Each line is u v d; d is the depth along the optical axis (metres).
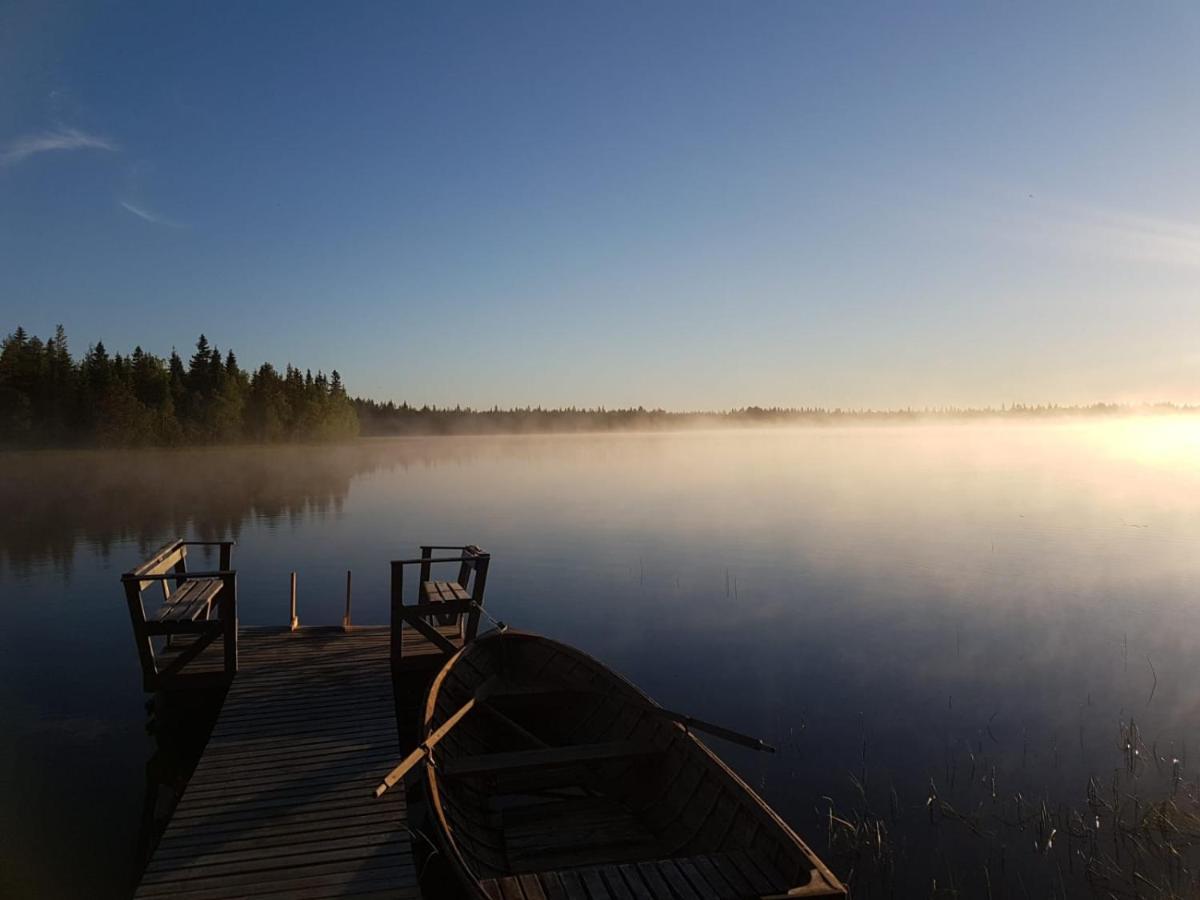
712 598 17.81
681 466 65.19
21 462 61.78
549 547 24.81
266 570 21.81
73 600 18.02
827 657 13.38
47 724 10.54
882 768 9.09
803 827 7.72
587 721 9.09
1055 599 17.16
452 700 8.87
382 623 15.94
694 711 10.96
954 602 17.02
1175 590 17.84
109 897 6.60
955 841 7.41
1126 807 8.02
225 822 6.26
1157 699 11.22
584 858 6.48
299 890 5.35
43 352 75.19
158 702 9.94
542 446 117.69
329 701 9.00
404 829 6.19
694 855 6.05
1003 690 11.65
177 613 9.96
